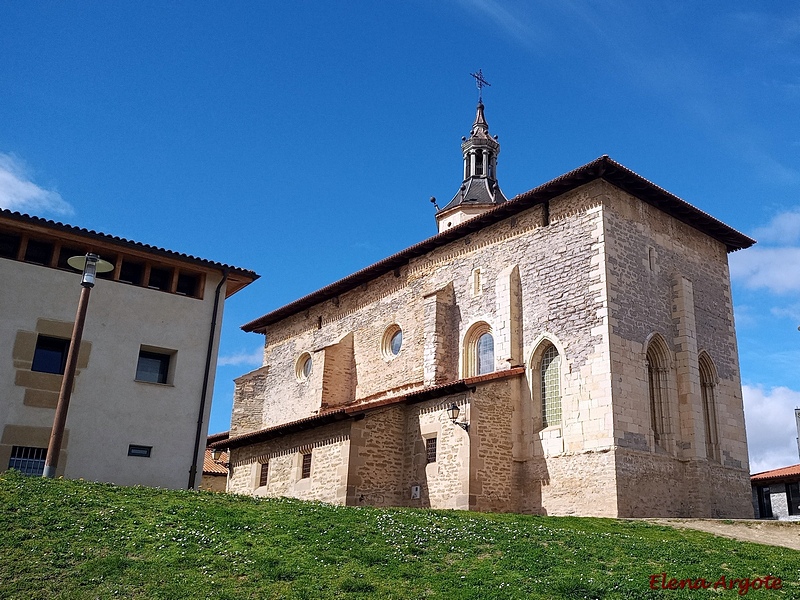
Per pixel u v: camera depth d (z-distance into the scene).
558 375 26.31
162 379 24.72
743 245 31.84
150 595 11.71
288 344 43.06
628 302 25.83
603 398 24.20
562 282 26.80
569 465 24.55
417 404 27.17
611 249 25.89
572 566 14.16
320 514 17.39
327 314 40.12
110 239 23.91
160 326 24.58
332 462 26.34
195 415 24.36
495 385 26.09
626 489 23.28
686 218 29.47
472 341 30.28
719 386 28.58
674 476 25.19
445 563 14.17
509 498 25.23
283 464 29.53
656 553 15.52
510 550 15.11
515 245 29.19
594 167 25.77
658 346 26.84
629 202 27.30
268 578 12.69
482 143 47.47
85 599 11.45
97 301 23.70
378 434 26.52
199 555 13.57
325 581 12.64
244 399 43.69
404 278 34.81
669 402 26.17
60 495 16.30
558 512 24.41
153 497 17.58
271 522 16.19
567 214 27.34
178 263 25.31
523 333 27.80
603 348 24.66
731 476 27.38
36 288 22.91
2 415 21.44
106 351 23.41
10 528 13.94
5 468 21.12
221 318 25.78
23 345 22.23
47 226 22.95
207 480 40.31
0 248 23.05
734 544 17.31
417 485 26.11
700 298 29.19
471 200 45.66
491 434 25.41
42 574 12.23
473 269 30.83
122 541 13.95
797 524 20.78
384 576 13.14
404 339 33.81
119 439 22.89
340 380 37.09
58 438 18.22
